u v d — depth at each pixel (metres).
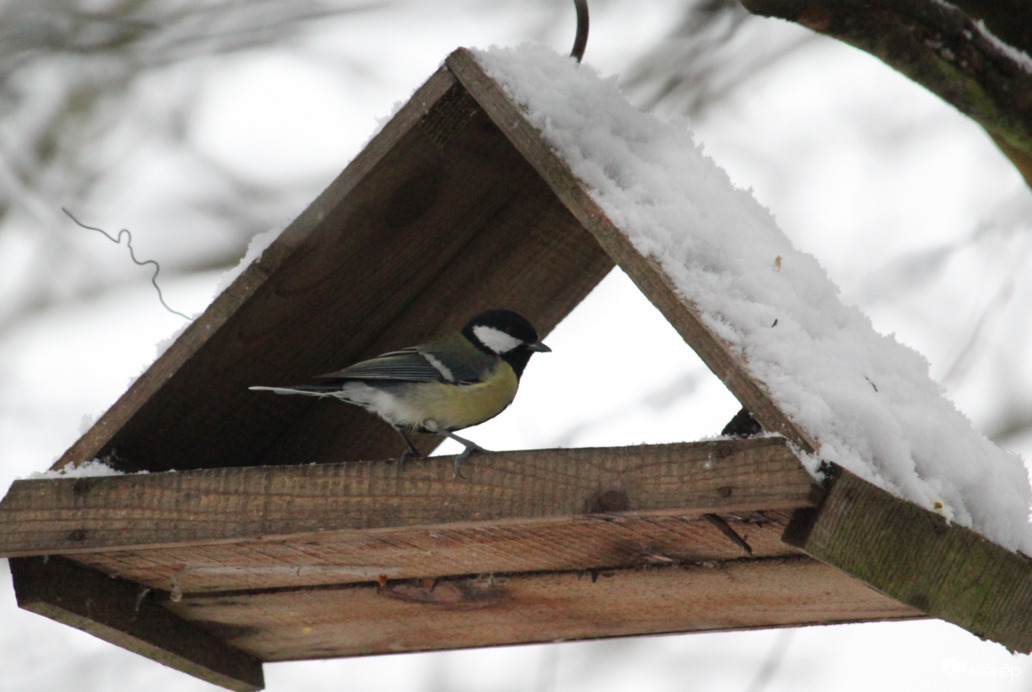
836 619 9.53
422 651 11.14
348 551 8.55
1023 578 7.16
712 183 9.12
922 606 6.75
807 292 8.59
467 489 7.46
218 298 9.01
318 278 9.47
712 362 7.36
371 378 9.70
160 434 9.62
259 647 10.98
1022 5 7.89
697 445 6.82
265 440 10.56
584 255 10.80
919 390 8.39
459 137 9.08
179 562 8.97
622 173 8.62
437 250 10.21
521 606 9.77
